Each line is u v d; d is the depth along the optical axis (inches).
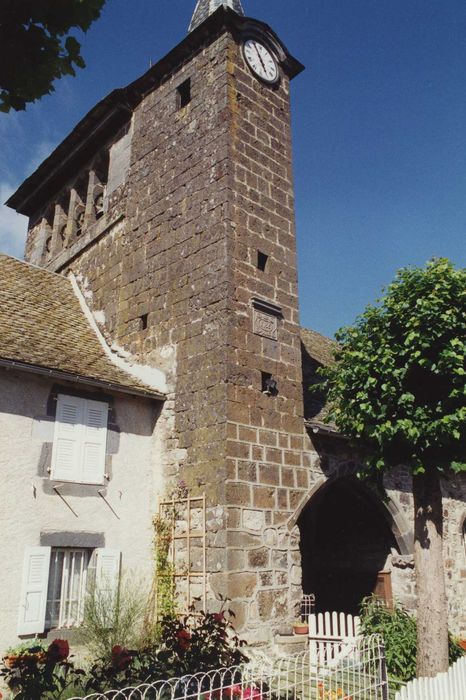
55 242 616.4
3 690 289.0
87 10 142.6
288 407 411.2
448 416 307.1
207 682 218.7
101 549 366.6
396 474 503.5
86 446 380.5
